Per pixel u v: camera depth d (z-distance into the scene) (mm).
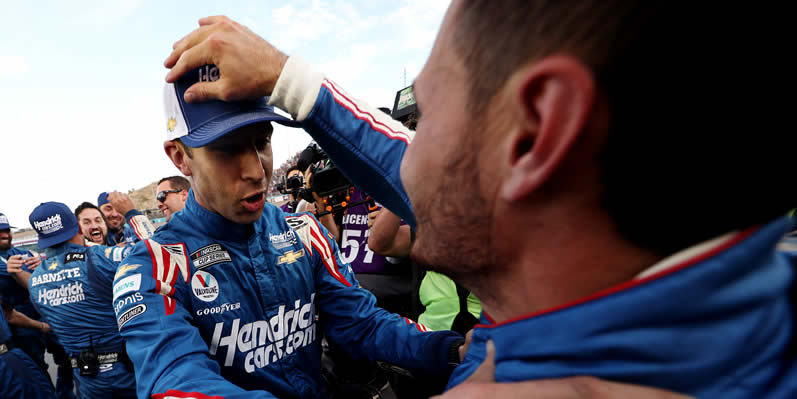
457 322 1131
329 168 1532
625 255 206
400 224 1363
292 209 2428
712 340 175
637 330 187
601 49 179
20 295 2969
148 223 2898
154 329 633
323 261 926
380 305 1554
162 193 2812
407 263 1541
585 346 203
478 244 268
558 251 224
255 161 667
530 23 203
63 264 1938
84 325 1941
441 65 270
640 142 179
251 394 523
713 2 166
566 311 216
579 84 183
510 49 214
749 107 170
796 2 165
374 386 1083
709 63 168
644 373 186
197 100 545
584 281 221
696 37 167
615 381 195
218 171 651
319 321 1023
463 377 341
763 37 165
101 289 1953
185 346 617
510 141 219
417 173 301
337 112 565
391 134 608
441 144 271
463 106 250
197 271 735
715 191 179
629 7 174
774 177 177
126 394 2020
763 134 172
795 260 237
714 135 172
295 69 522
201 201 765
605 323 195
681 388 182
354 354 897
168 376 564
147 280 684
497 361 264
